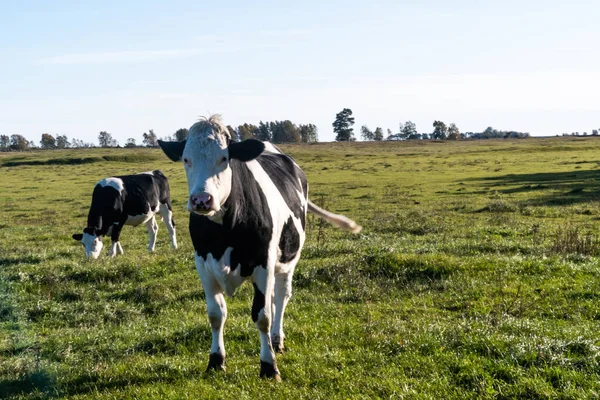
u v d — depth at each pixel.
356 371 6.85
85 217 29.06
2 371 7.65
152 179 18.23
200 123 6.39
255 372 6.96
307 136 185.88
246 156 6.30
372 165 61.81
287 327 8.77
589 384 6.08
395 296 10.50
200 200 5.96
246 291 11.22
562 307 9.31
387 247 14.12
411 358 7.14
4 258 15.46
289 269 7.99
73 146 176.50
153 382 6.91
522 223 20.19
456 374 6.59
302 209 8.28
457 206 26.44
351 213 25.91
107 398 6.50
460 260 12.11
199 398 6.27
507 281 10.82
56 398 6.66
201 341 8.34
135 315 10.33
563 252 13.15
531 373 6.45
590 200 26.42
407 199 30.66
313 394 6.23
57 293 11.66
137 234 23.17
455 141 142.25
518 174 43.38
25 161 82.06
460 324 8.20
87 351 8.41
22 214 30.95
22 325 9.85
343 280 11.40
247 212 6.52
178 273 13.04
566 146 88.19
